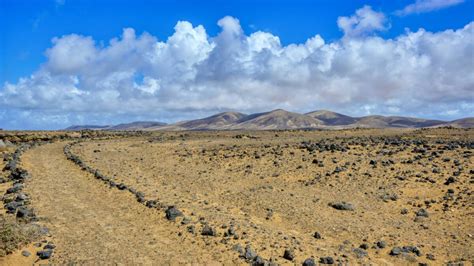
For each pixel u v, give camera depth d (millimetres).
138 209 21516
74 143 55125
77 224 18906
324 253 15625
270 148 40656
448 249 16328
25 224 17938
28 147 49406
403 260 15414
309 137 54875
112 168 34156
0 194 24359
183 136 66625
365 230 18469
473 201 21281
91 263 14578
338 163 31141
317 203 22547
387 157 31984
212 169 33156
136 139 63406
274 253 15453
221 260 14891
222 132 76250
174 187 27234
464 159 29375
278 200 23234
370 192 24203
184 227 18359
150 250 15898
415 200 22578
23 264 14461
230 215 20484
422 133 52094
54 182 27891
